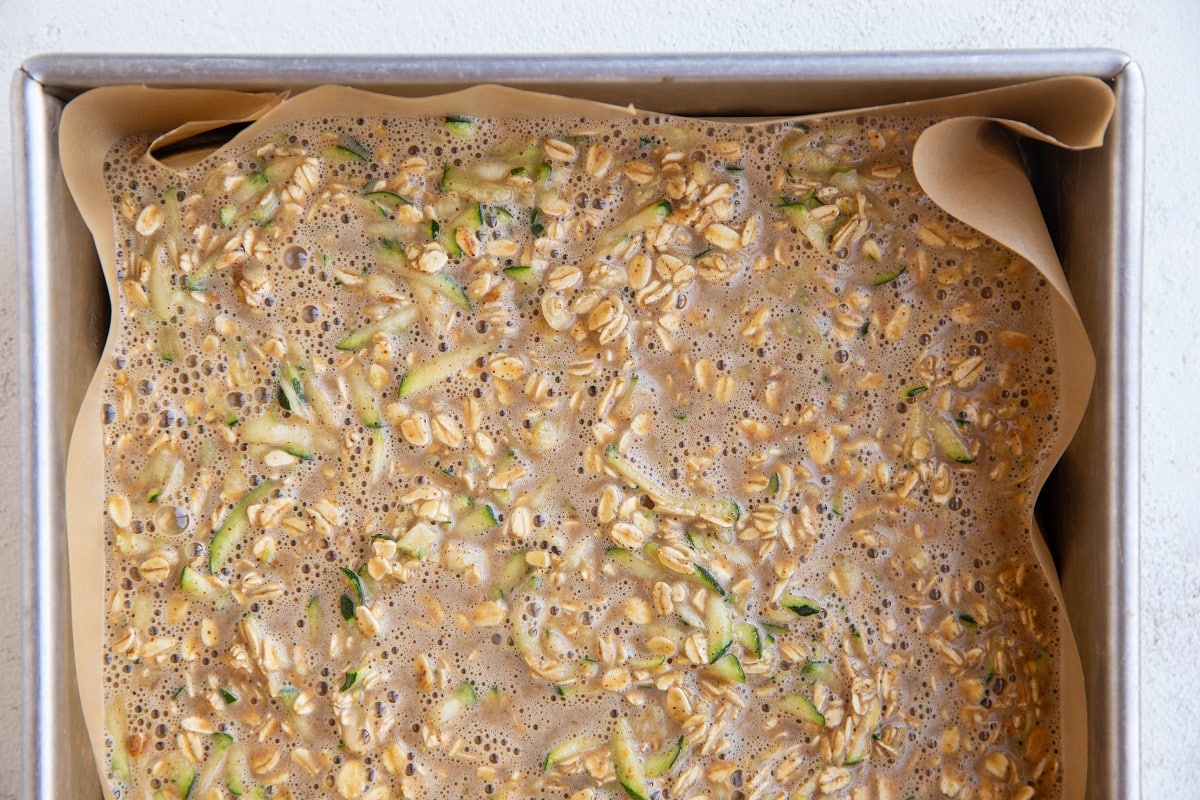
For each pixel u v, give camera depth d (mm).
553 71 436
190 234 450
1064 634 449
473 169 451
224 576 449
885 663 451
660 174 452
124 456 449
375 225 451
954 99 442
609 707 451
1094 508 439
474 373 452
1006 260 454
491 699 450
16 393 467
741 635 451
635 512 451
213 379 450
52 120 435
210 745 447
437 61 436
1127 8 482
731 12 480
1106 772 434
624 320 449
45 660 432
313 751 448
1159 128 482
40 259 432
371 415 451
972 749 451
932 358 453
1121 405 434
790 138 453
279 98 440
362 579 450
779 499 452
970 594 453
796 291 453
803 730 451
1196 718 478
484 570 452
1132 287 435
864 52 436
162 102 439
